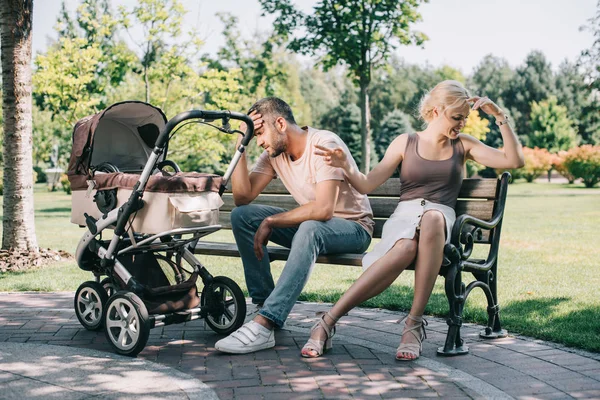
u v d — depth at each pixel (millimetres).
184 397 2885
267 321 3639
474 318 4426
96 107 18188
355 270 6840
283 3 23281
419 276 3473
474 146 3861
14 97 7273
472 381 3123
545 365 3398
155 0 15617
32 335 4020
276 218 3816
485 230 3943
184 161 18781
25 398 2857
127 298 3494
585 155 36906
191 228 3652
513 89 67375
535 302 4961
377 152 45031
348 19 22656
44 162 53375
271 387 3051
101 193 3768
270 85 27141
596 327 4105
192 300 3855
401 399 2893
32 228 7418
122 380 3111
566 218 14891
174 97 16797
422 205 3723
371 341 3893
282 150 3861
